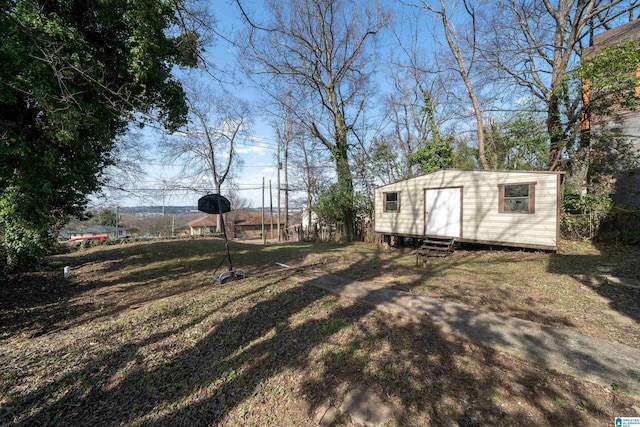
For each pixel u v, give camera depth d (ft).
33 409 8.59
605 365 8.63
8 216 20.74
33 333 13.88
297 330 12.80
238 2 14.06
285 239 75.41
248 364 10.50
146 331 13.55
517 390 7.95
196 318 14.83
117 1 19.83
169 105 28.09
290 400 8.46
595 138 32.53
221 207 23.44
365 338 11.50
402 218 39.32
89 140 24.61
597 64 27.48
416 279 19.95
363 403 7.94
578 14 32.01
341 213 53.78
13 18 12.33
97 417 8.25
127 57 22.35
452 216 32.91
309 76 52.11
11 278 25.41
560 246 27.53
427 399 7.84
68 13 20.15
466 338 10.77
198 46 20.42
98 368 10.64
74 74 18.06
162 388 9.45
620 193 32.24
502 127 39.63
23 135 18.94
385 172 52.26
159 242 56.03
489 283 17.97
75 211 30.17
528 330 11.11
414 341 10.94
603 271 18.80
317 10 48.01
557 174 25.08
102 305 17.94
